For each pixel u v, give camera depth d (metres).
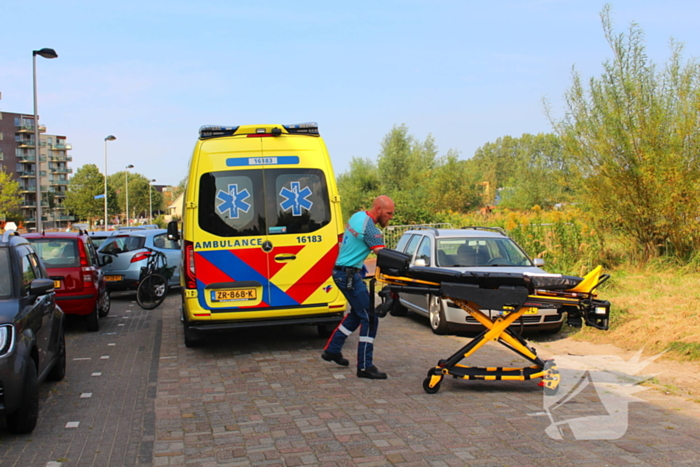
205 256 7.81
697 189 11.98
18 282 5.72
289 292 7.98
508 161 120.00
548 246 14.13
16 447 4.70
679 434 4.63
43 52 25.81
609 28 12.82
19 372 4.86
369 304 6.60
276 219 7.97
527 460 4.12
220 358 7.95
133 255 14.98
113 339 9.73
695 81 12.38
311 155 8.16
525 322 8.69
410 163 52.69
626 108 12.63
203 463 4.24
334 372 6.93
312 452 4.38
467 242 10.30
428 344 8.62
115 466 4.25
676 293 10.37
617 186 12.84
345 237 6.64
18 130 124.12
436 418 5.11
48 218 130.50
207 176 7.89
